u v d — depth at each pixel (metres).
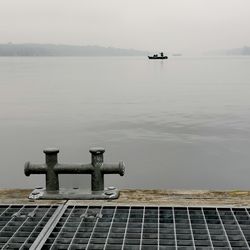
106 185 13.45
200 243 3.96
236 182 13.70
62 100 41.84
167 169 15.28
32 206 4.86
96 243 3.99
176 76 83.56
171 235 4.09
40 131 24.30
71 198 5.04
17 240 4.05
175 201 4.98
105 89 53.97
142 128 24.58
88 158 17.05
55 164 5.15
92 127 25.33
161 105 36.34
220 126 24.88
